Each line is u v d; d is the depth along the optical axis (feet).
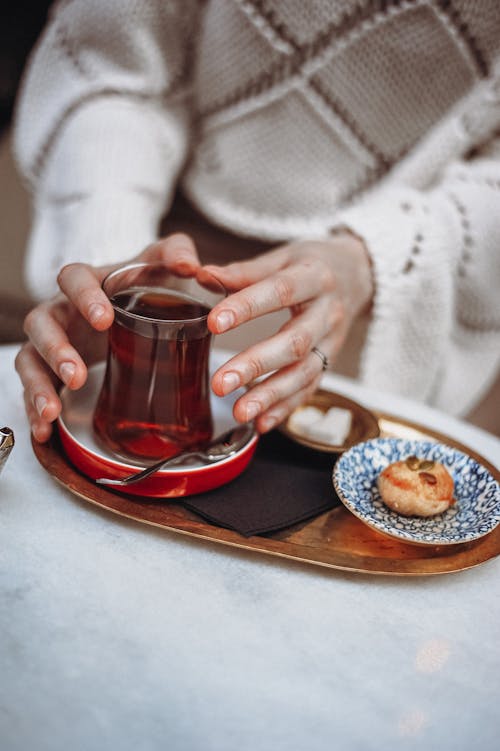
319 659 1.31
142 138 2.43
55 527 1.47
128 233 2.25
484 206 2.35
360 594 1.43
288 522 1.49
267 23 2.31
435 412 1.97
